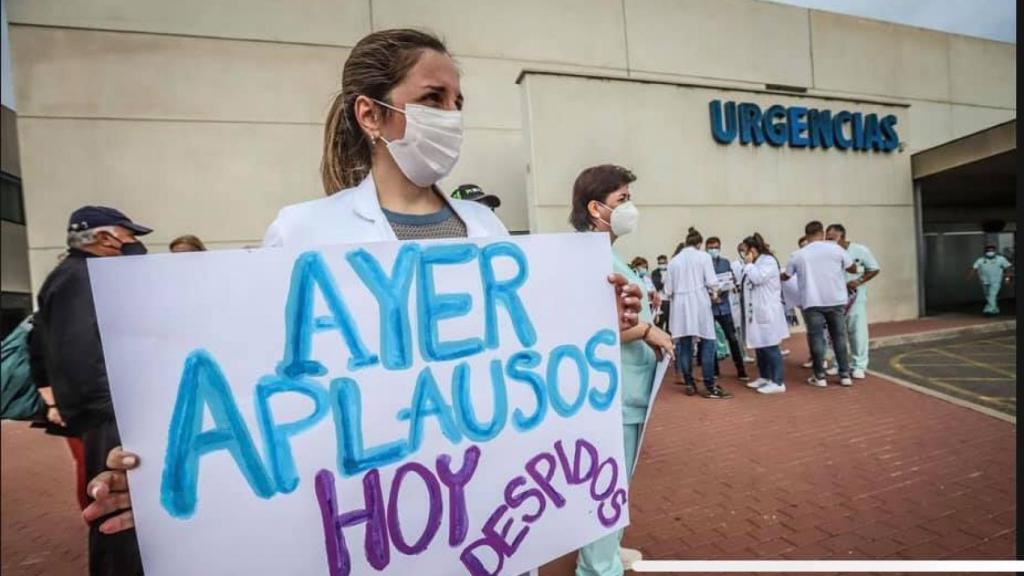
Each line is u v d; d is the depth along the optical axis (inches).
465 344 45.9
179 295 36.5
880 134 403.2
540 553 47.9
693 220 350.9
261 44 287.6
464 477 44.7
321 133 297.3
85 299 68.4
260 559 37.8
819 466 136.1
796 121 377.1
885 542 98.3
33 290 247.6
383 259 43.2
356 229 44.9
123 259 35.2
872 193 403.9
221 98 281.4
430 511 43.3
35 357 75.6
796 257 228.7
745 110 363.3
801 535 102.3
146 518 35.4
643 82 337.4
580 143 322.7
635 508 117.6
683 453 150.9
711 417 185.6
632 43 363.3
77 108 259.1
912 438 154.2
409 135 45.2
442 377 44.6
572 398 50.8
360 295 42.1
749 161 366.9
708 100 356.2
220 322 37.6
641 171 337.4
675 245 346.6
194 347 36.9
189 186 276.5
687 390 222.7
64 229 256.4
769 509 113.6
